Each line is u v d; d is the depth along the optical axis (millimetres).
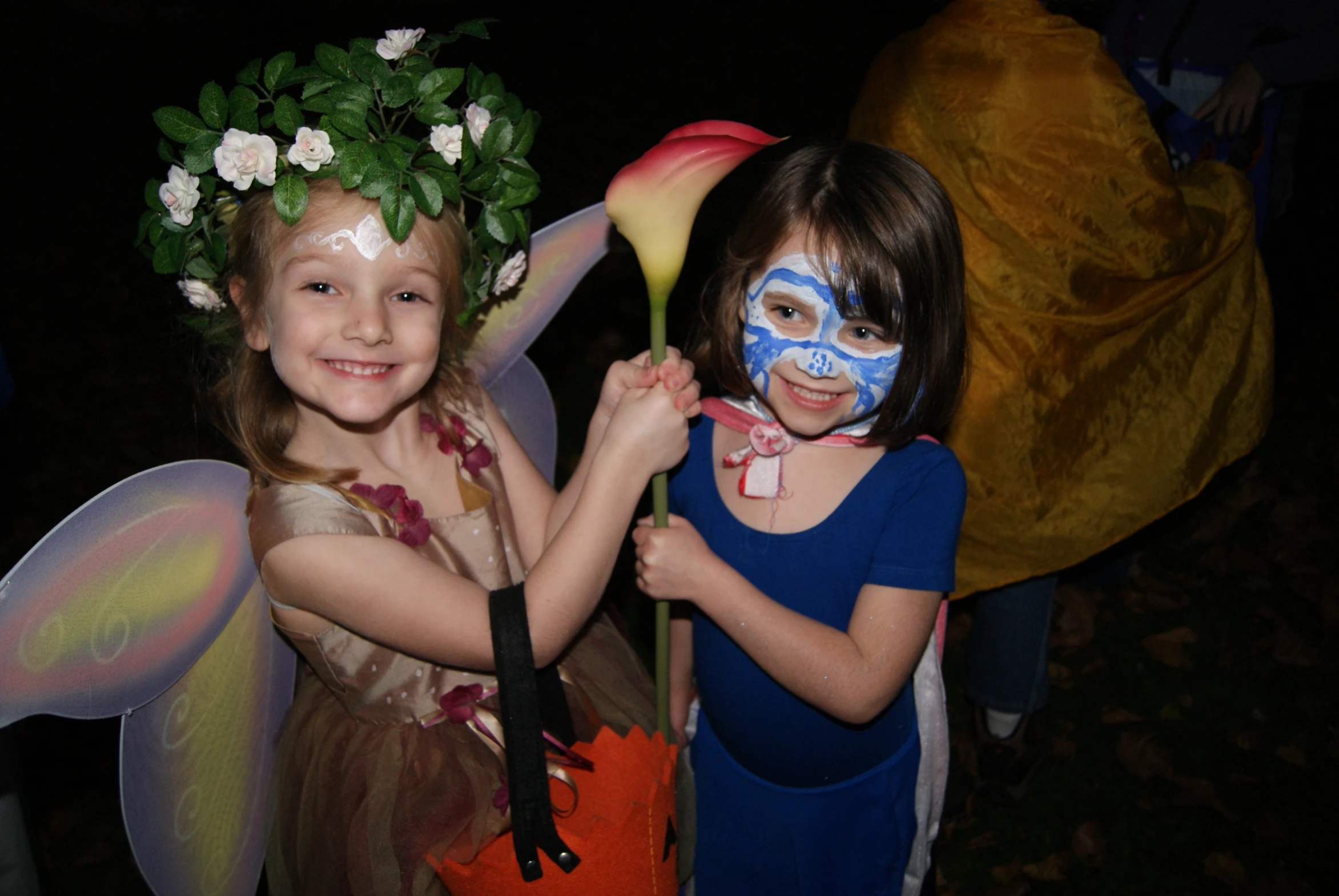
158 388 4523
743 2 9961
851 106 7832
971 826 2746
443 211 1470
